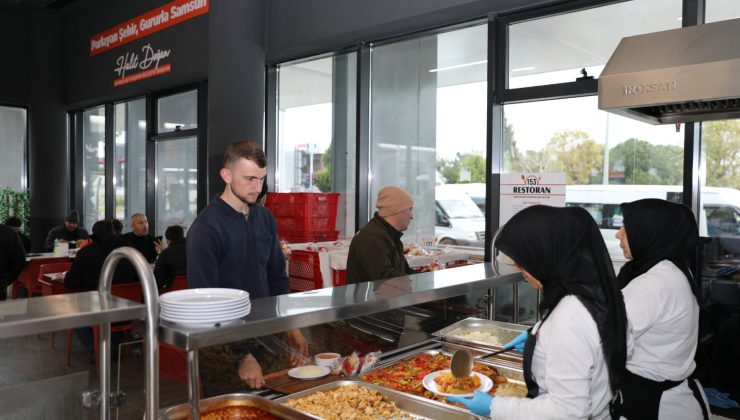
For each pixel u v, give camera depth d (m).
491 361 2.32
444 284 2.43
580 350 1.40
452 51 4.91
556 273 1.48
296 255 4.52
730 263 3.64
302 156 6.17
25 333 1.26
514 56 4.51
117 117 8.59
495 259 2.79
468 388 2.00
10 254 5.27
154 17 7.00
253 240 2.55
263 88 5.80
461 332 2.64
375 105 5.48
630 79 2.59
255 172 2.37
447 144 4.95
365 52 5.42
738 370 3.63
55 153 8.97
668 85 2.48
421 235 5.18
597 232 1.51
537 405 1.45
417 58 5.16
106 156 8.70
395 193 2.95
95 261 4.53
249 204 2.45
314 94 6.01
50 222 8.95
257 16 5.67
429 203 5.10
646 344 1.84
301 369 1.94
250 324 1.62
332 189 5.86
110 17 7.85
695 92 2.40
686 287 1.90
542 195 4.13
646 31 3.87
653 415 1.82
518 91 4.41
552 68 4.31
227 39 5.55
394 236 3.00
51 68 8.90
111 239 4.61
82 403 1.46
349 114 5.67
